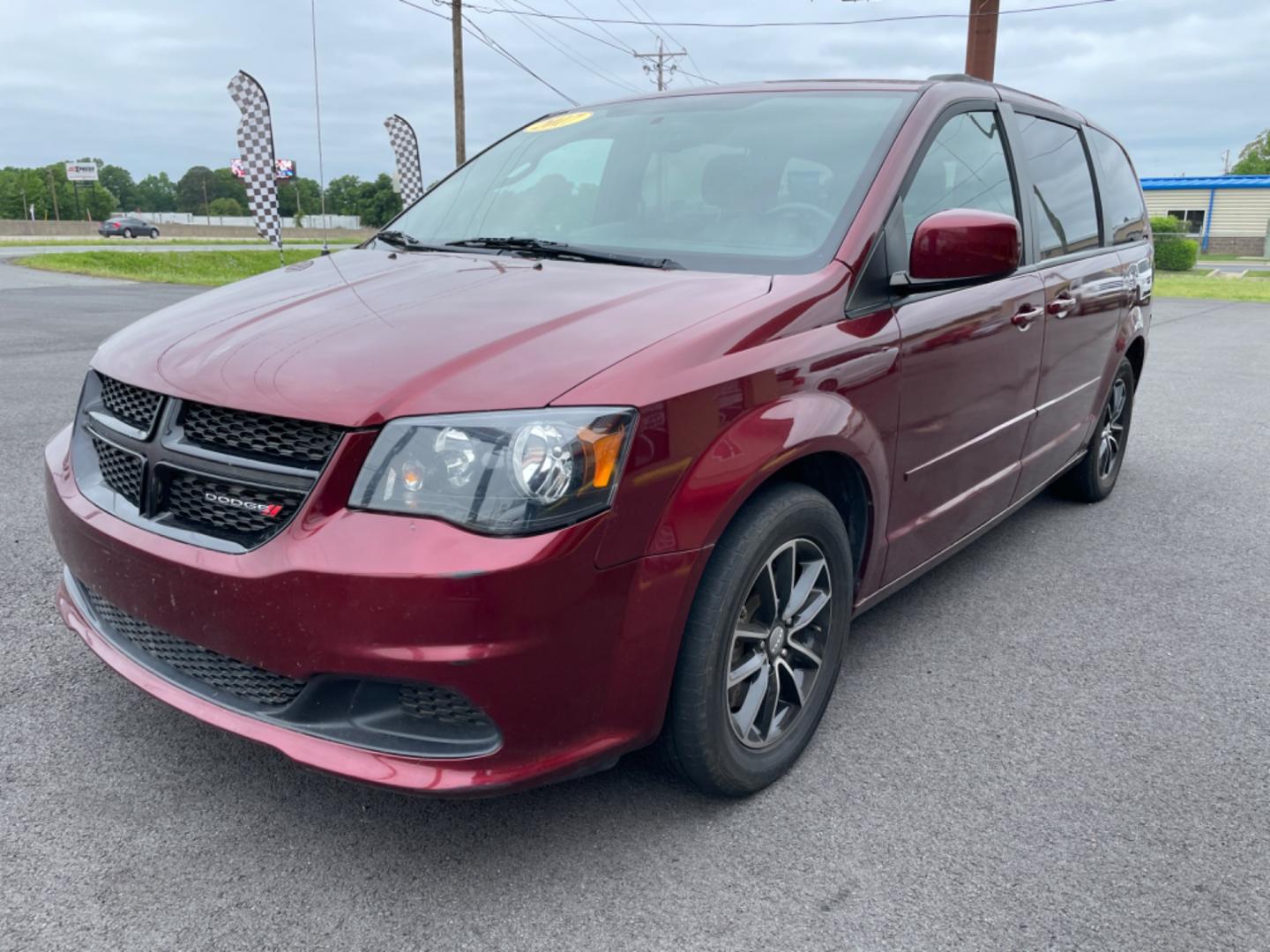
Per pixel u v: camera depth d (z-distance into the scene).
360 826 2.27
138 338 2.45
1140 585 3.95
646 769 2.55
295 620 1.87
